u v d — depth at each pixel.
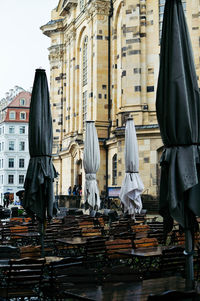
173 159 8.96
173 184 8.80
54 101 66.44
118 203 40.34
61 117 65.56
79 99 59.28
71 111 61.12
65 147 62.34
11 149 104.56
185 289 7.79
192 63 9.37
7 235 17.98
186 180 8.67
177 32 9.23
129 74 40.59
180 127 8.96
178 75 9.05
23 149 105.06
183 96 8.98
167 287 7.99
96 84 50.47
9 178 104.06
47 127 14.30
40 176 13.76
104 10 50.84
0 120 109.44
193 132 9.06
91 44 52.72
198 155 8.99
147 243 13.18
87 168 27.22
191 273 8.82
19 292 9.36
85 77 57.22
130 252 11.48
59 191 63.94
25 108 105.81
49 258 11.94
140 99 40.06
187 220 8.95
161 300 6.11
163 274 10.78
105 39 51.00
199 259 11.20
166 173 9.40
